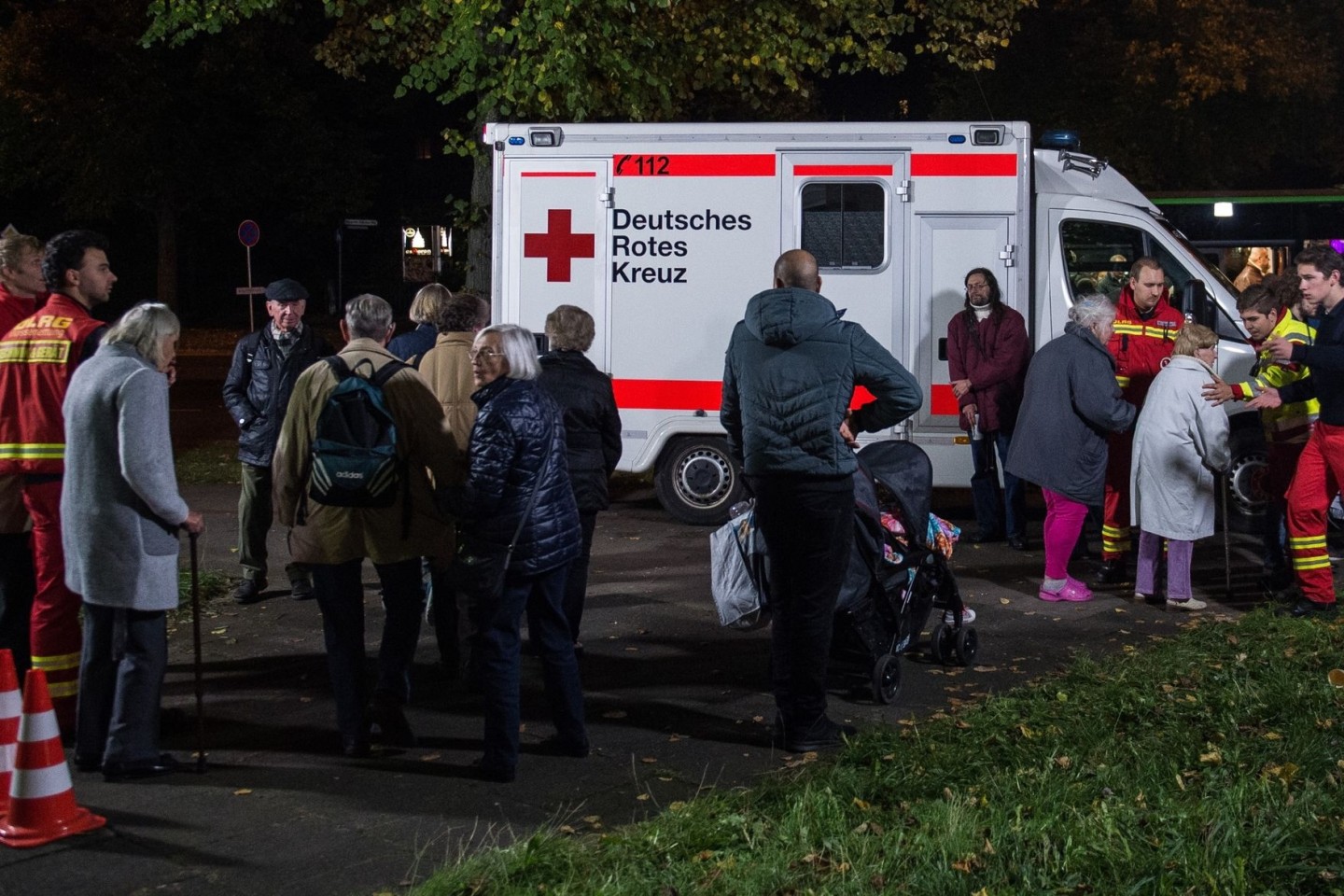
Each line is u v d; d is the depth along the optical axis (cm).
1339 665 645
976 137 1034
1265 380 835
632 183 1073
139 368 507
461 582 510
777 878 416
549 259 1088
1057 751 531
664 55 1491
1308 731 547
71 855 449
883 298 1052
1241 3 2697
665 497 1101
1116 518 885
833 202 1053
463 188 4900
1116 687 619
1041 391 819
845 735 562
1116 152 2795
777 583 559
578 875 425
